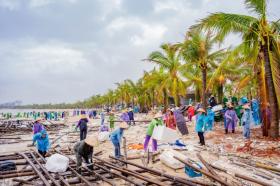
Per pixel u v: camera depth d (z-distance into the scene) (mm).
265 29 14750
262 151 11984
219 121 24516
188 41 23859
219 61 25344
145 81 45094
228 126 17875
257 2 14484
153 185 8023
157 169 9969
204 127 14102
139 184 7812
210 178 8023
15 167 10453
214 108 25000
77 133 24203
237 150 12516
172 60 32000
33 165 10375
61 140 19516
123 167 9734
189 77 33750
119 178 9070
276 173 8703
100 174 9422
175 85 32469
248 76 22188
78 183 8703
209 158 11117
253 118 20859
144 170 9422
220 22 14797
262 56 16016
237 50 15586
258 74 16281
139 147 14016
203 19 14984
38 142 11828
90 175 9414
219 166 9672
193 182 7777
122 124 11508
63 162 9812
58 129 30156
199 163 9719
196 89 37469
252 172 8820
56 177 9188
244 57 16750
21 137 23156
